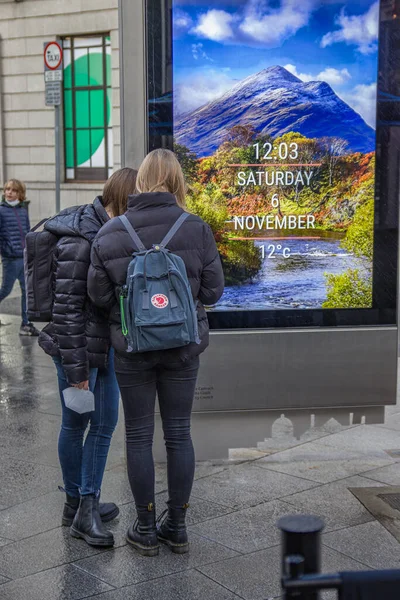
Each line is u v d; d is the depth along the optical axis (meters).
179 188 3.65
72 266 3.55
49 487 4.50
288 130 4.62
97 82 17.34
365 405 4.84
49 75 11.38
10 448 5.19
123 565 3.57
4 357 7.84
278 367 4.73
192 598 3.27
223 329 4.70
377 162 4.69
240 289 4.69
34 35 17.66
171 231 3.48
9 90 18.25
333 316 4.77
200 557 3.63
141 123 4.50
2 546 3.77
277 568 3.51
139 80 4.46
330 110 4.62
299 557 1.49
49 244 3.70
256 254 4.68
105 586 3.38
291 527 1.50
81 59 17.41
